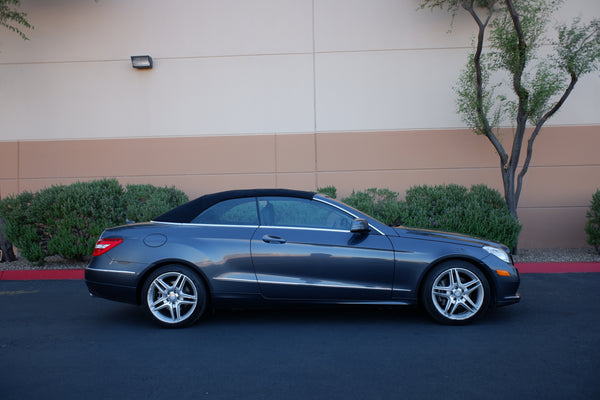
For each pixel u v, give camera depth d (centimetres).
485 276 522
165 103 1048
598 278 762
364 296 509
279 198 536
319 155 1038
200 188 1045
